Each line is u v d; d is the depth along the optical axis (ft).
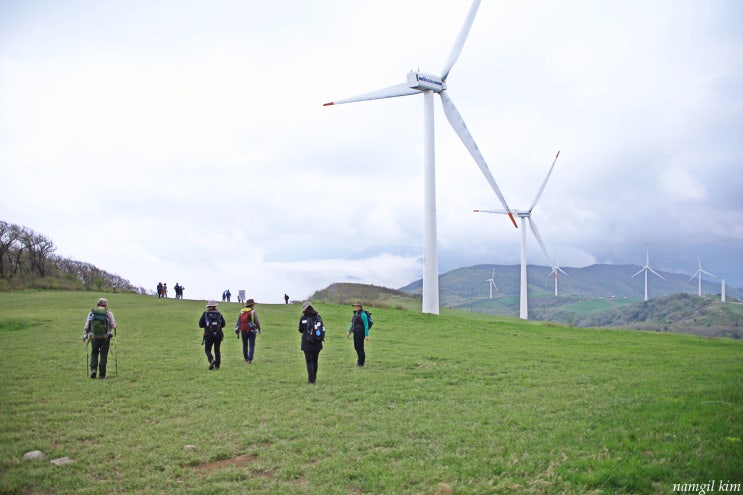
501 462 31.17
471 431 37.45
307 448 34.19
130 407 43.80
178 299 195.42
